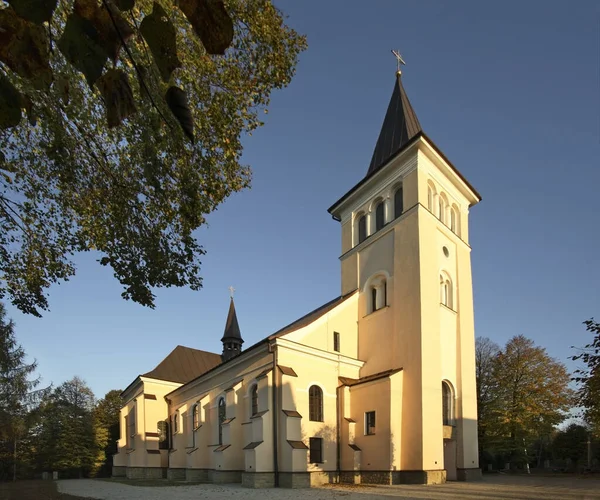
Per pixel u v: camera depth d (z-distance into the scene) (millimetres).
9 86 2354
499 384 38625
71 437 53781
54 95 7258
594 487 19094
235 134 10422
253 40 9484
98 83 2416
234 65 9586
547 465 51062
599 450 44625
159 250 10781
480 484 21000
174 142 9023
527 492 17031
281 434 22438
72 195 10477
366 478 22938
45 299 11711
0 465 48812
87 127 9039
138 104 7699
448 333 26594
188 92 9375
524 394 36219
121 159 10031
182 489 22453
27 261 11242
